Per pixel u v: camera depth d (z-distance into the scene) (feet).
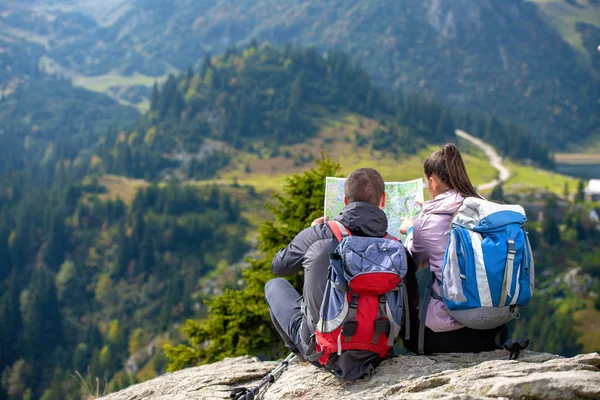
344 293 13.38
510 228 13.70
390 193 16.94
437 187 15.49
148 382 20.57
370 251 13.29
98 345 640.17
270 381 15.96
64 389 545.44
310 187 58.03
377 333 13.57
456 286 13.61
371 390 13.98
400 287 13.84
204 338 55.21
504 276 13.37
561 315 538.47
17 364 608.19
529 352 15.06
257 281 55.72
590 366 12.82
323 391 14.71
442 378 13.19
